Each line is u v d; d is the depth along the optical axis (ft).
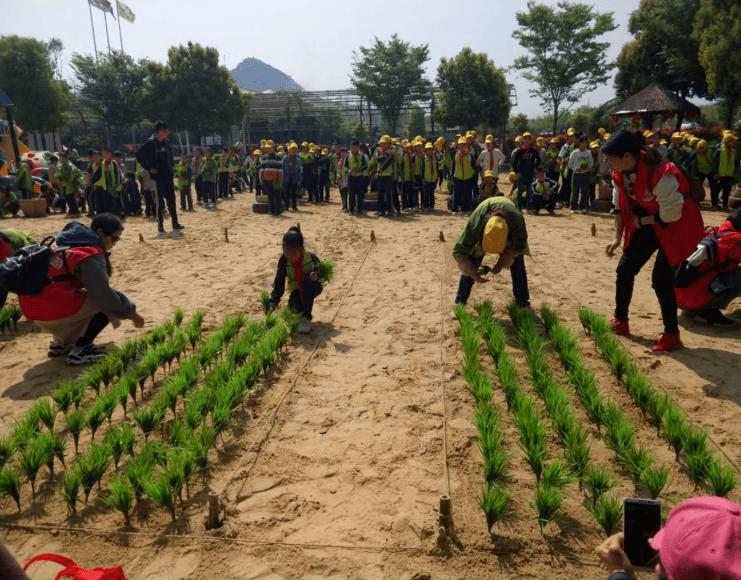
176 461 12.59
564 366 18.52
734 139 53.21
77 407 15.88
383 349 21.03
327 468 13.70
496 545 10.87
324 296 27.76
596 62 131.13
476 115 147.84
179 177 62.23
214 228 48.93
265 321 22.35
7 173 74.49
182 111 155.02
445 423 15.56
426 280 30.37
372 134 183.93
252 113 184.85
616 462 13.64
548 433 14.83
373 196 60.44
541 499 11.17
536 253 36.35
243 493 12.75
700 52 84.99
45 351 21.57
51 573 10.50
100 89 157.79
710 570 4.27
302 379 18.57
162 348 18.78
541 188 52.60
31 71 146.00
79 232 19.61
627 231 20.58
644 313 24.56
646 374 18.33
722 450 13.99
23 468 12.53
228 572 10.50
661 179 18.33
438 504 12.28
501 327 21.50
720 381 17.69
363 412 16.37
